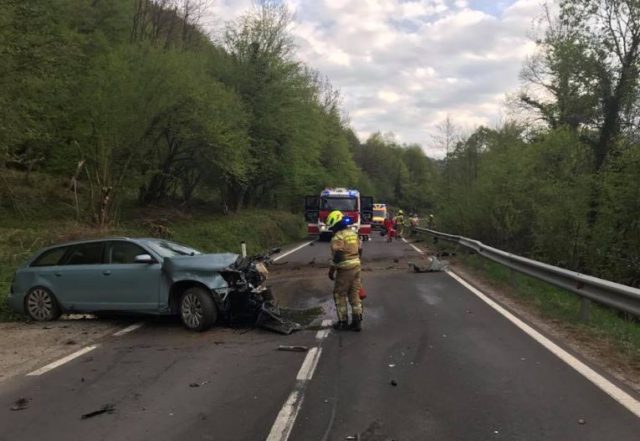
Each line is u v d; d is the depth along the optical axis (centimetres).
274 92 3372
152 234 2012
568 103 2359
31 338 864
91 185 1981
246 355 734
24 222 1855
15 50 1384
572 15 2195
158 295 917
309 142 3869
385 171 11588
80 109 1917
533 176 2216
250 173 3384
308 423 496
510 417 505
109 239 991
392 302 1137
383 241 3497
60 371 679
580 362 677
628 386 588
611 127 2231
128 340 839
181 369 675
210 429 487
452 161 3672
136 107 1981
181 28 3253
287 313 1017
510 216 2344
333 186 5762
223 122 2523
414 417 507
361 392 578
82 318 1027
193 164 2845
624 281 1712
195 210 3197
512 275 1375
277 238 3431
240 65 3284
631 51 2144
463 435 466
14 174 2188
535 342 784
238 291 892
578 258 1972
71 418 521
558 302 1142
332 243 881
